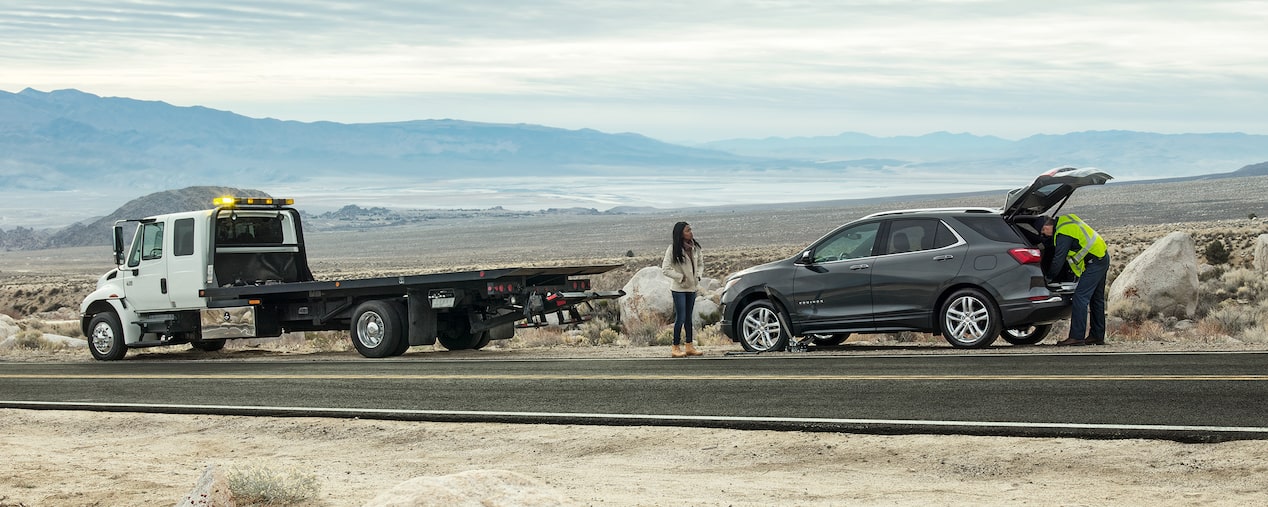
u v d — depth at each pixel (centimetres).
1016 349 1483
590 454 950
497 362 1639
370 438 1073
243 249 2120
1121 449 827
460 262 17888
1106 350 1423
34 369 1908
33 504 758
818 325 1611
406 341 1945
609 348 1892
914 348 1588
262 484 717
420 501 515
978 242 1522
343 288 1984
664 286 2830
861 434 938
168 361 2023
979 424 925
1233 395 1002
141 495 770
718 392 1188
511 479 554
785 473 841
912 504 707
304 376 1560
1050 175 1494
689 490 776
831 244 1644
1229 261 4525
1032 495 722
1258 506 661
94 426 1231
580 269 1958
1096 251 1512
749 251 10538
